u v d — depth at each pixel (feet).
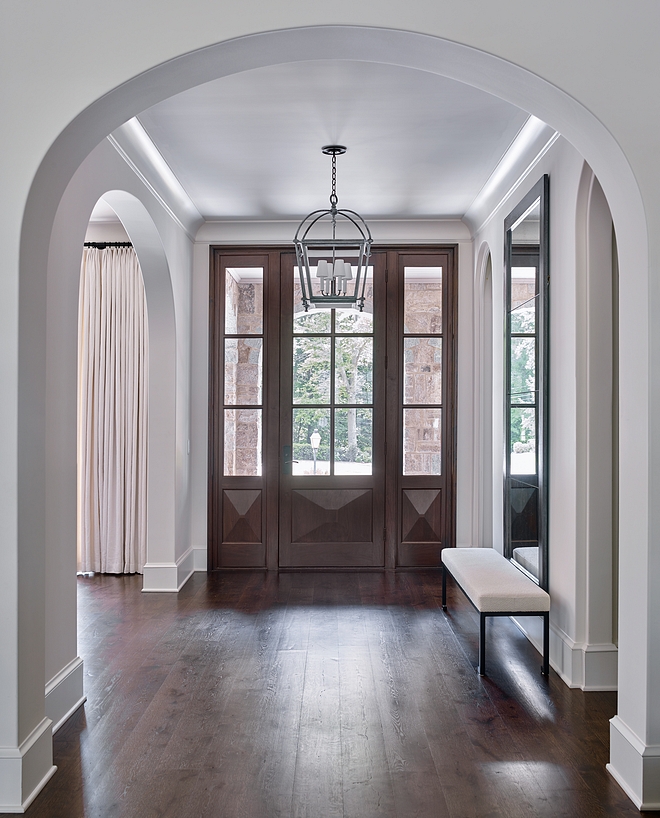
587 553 11.28
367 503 20.42
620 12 8.10
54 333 10.14
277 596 17.31
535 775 8.76
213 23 8.03
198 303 19.94
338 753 9.28
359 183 16.35
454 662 12.67
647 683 8.12
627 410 8.64
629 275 8.54
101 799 8.16
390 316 20.30
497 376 16.79
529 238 13.76
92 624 14.89
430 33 8.01
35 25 8.12
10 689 8.02
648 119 8.11
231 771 8.80
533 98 8.62
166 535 17.81
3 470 8.05
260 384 20.38
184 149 14.02
